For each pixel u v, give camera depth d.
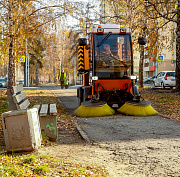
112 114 10.88
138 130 8.12
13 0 16.02
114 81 11.82
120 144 6.56
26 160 4.85
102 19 23.09
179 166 4.85
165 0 18.23
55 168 4.60
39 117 6.83
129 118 10.20
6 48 17.56
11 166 4.40
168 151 5.82
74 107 14.07
